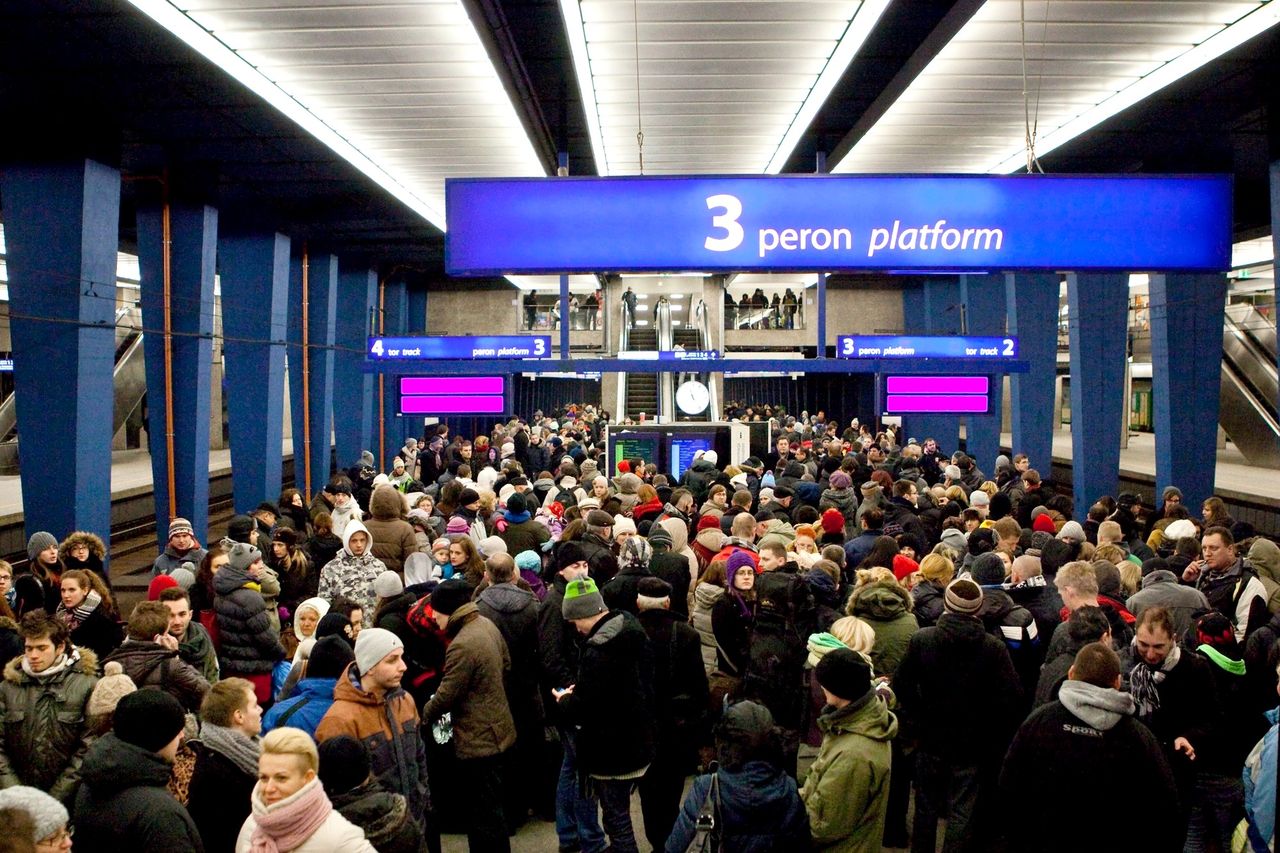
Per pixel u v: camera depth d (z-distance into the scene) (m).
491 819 4.89
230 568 6.08
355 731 4.01
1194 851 4.76
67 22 10.20
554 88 14.34
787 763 5.03
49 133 12.69
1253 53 11.37
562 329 17.45
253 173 17.41
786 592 5.12
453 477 13.09
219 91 12.56
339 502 10.06
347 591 7.03
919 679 4.68
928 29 11.48
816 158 17.48
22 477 12.46
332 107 14.40
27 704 4.48
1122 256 7.29
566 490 11.38
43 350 12.52
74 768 4.49
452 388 18.52
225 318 20.73
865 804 3.79
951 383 17.58
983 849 3.78
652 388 33.62
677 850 3.55
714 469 13.37
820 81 13.63
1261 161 16.75
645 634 4.87
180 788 4.23
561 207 7.38
